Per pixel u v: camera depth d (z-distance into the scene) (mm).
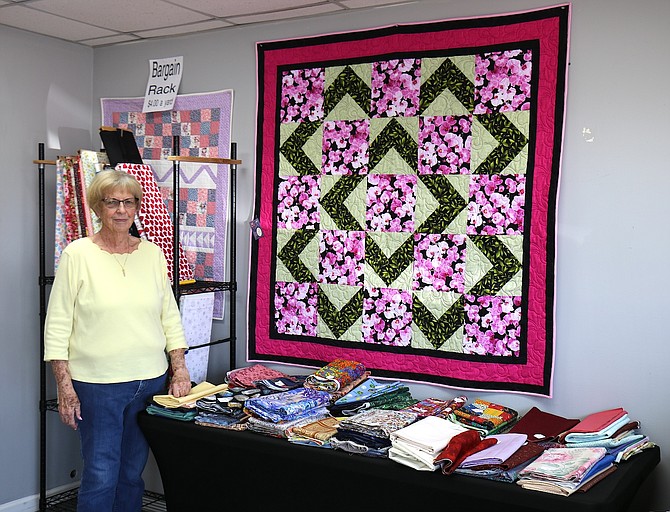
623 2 2969
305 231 3697
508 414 3115
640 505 2996
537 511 2459
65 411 3133
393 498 2777
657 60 2912
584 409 3102
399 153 3445
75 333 3174
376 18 3506
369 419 2977
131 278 3223
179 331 3461
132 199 3211
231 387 3543
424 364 3398
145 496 4164
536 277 3152
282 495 3086
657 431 2957
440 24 3330
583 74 3061
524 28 3152
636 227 2973
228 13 3605
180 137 4129
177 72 4121
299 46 3695
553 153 3109
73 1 3439
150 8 3537
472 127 3275
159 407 3340
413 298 3422
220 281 3998
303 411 3129
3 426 3996
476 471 2586
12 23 3863
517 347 3197
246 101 3898
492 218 3242
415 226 3414
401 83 3428
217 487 3277
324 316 3654
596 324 3066
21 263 4051
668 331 2920
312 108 3668
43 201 3984
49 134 4195
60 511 4043
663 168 2912
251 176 3896
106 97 4414
